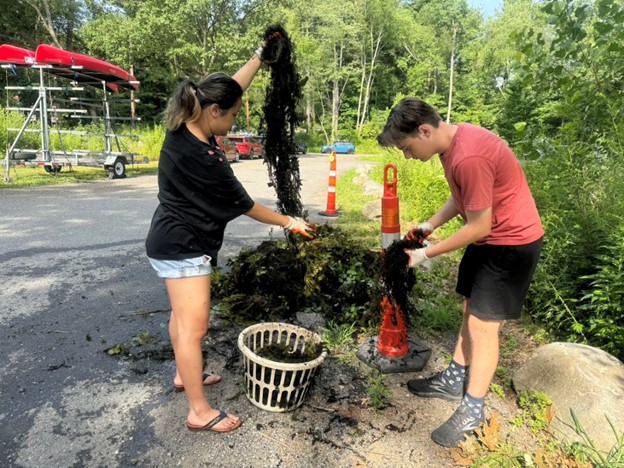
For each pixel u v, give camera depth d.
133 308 3.97
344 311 3.78
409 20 54.88
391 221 3.04
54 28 32.62
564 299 3.60
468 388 2.45
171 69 31.14
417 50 54.97
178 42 26.00
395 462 2.28
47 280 4.60
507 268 2.26
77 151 14.12
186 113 2.08
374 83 57.47
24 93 22.12
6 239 6.08
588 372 2.55
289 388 2.52
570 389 2.56
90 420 2.54
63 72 12.69
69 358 3.16
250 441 2.39
